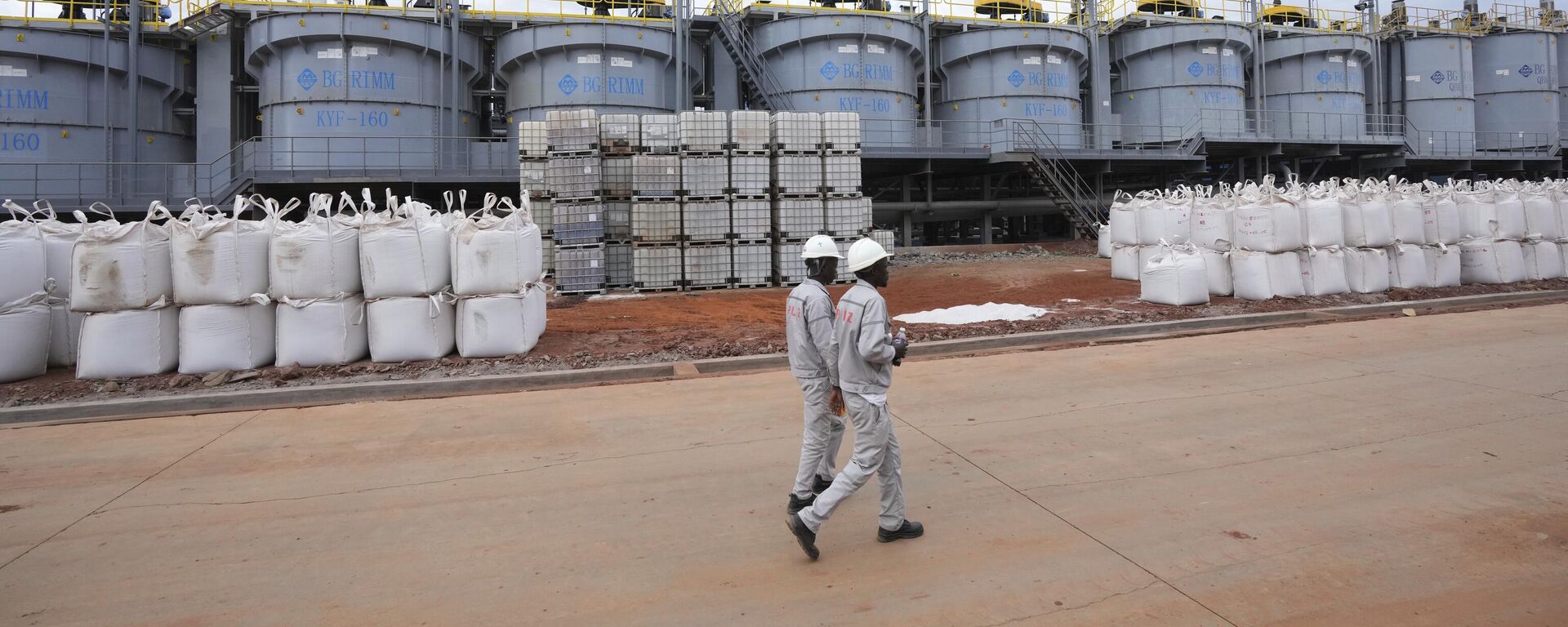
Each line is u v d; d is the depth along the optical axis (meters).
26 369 9.09
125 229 8.97
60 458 6.52
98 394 8.48
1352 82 36.22
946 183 33.53
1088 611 3.62
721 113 18.11
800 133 18.59
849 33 28.75
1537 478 5.21
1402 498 4.93
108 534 4.80
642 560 4.29
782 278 18.52
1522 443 6.00
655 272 17.78
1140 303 14.31
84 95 25.91
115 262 8.89
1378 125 37.62
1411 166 38.56
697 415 7.59
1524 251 16.39
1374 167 37.44
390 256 9.56
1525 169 40.97
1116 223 18.58
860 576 4.04
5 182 24.62
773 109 28.94
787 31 29.09
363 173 24.47
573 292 17.39
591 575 4.12
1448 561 4.03
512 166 27.66
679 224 17.95
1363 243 14.66
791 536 4.59
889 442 4.36
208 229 9.10
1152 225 17.27
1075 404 7.64
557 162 17.50
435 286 9.84
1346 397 7.65
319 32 25.09
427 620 3.67
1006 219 38.91
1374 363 9.24
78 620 3.73
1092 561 4.14
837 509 5.00
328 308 9.45
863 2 31.56
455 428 7.28
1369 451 5.93
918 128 32.16
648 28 27.50
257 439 7.01
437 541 4.61
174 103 28.30
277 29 25.11
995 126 31.06
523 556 4.38
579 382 9.35
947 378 9.05
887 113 29.45
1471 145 38.81
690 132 17.98
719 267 18.19
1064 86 31.97
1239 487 5.21
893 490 4.39
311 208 9.70
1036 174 29.58
